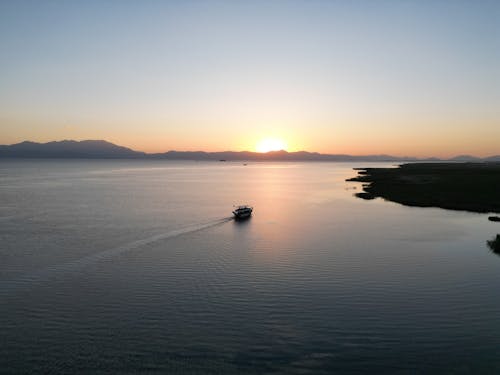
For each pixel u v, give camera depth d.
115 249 48.28
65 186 135.12
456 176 152.25
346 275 38.81
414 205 85.31
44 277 38.25
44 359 24.38
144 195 107.75
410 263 42.66
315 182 160.75
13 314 30.33
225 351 25.22
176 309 31.14
